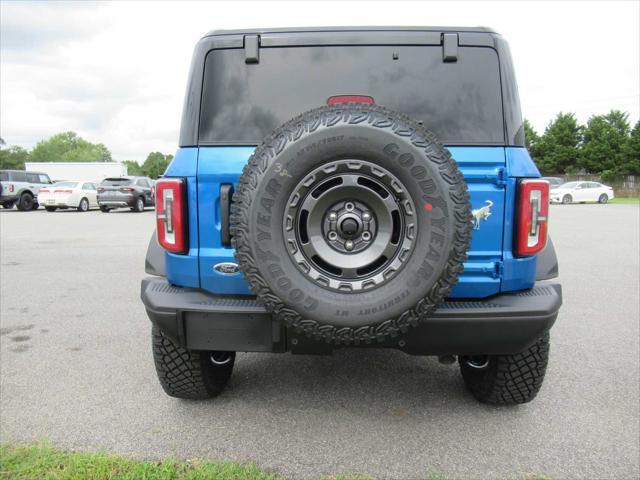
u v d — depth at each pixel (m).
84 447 2.55
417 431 2.72
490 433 2.71
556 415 2.91
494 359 2.78
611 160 49.34
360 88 2.50
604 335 4.38
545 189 2.34
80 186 22.28
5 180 21.75
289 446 2.57
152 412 2.94
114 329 4.55
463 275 2.38
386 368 3.63
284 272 2.09
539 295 2.43
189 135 2.47
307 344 2.34
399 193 2.06
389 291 2.07
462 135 2.43
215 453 2.50
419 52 2.48
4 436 2.66
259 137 2.48
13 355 3.88
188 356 2.78
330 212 2.13
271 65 2.51
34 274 7.13
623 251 9.36
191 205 2.43
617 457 2.48
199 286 2.47
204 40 2.53
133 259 8.45
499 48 2.46
